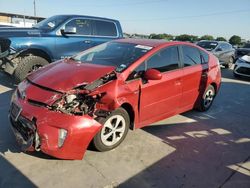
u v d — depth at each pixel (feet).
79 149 10.66
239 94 27.04
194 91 17.29
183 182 10.78
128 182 10.41
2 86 21.98
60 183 9.96
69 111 10.55
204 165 12.21
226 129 16.79
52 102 10.46
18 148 12.01
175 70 15.35
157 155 12.64
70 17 23.95
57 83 11.18
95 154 12.07
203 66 17.89
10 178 9.97
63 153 10.38
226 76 38.47
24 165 10.82
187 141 14.48
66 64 13.44
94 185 10.04
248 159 13.14
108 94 11.48
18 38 20.77
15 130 11.33
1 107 16.93
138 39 16.62
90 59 14.47
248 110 21.49
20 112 10.81
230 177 11.46
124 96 12.11
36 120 10.19
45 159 11.32
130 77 12.64
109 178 10.53
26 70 20.92
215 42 46.26
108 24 26.55
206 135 15.53
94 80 11.46
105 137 12.06
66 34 23.31
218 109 20.89
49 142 10.15
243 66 35.68
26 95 11.18
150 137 14.43
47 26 23.34
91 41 24.93
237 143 14.88
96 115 11.09
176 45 15.87
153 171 11.31
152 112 14.17
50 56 22.62
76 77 11.54
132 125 13.35
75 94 10.92
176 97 15.65
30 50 21.61
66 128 10.18
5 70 21.03
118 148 12.84
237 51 51.24
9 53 20.47
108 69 12.14
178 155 12.86
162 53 14.66
